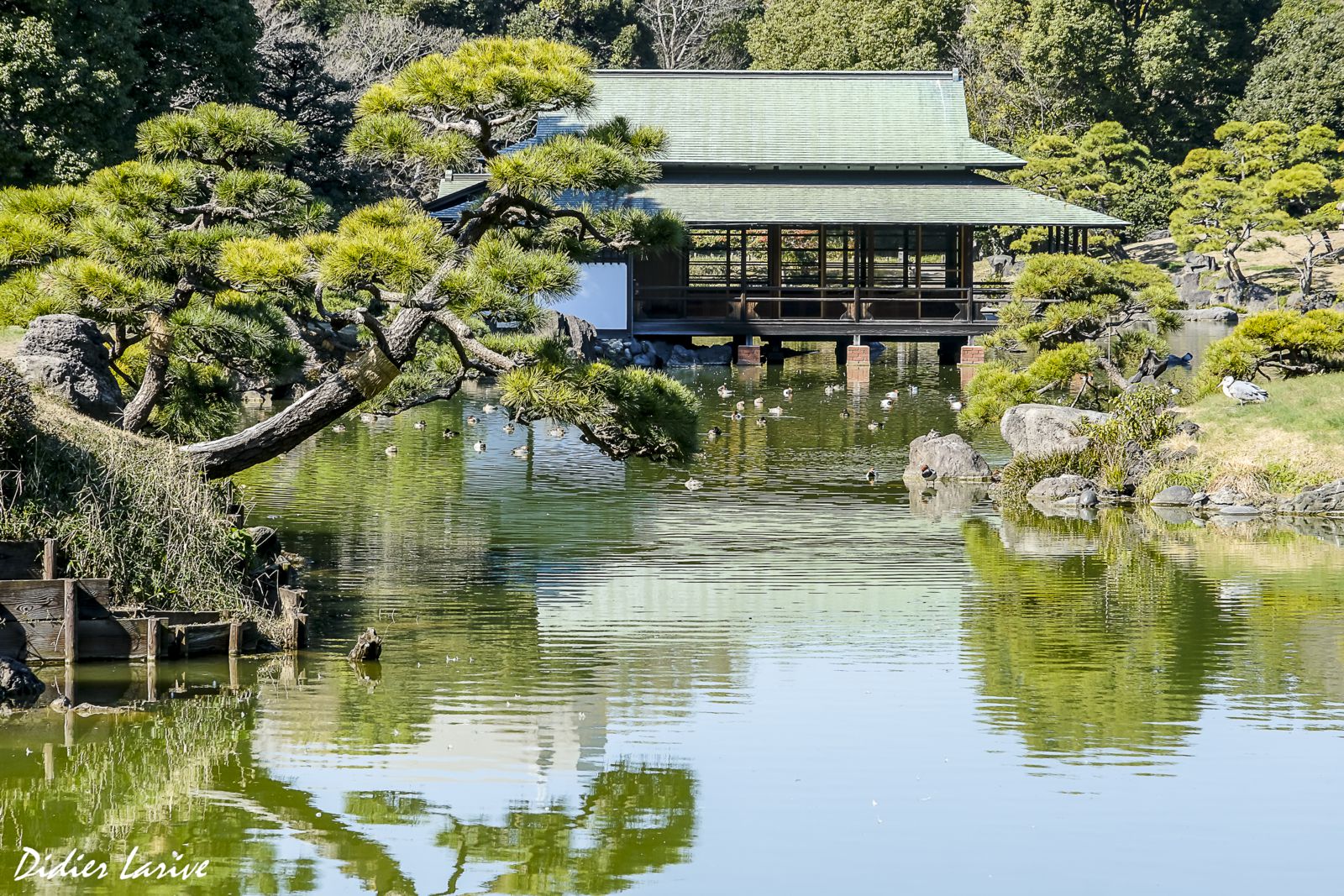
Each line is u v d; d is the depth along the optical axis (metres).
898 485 35.50
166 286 23.36
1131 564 26.69
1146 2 107.50
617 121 23.84
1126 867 13.55
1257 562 26.92
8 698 18.05
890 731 17.28
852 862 13.64
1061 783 15.66
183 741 16.70
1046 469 34.91
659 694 18.66
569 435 44.56
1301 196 88.06
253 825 14.51
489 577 25.25
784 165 68.00
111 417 23.31
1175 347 67.00
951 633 21.78
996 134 103.06
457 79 22.16
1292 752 16.59
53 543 19.38
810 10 107.31
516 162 21.70
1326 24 102.50
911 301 66.06
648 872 13.44
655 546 27.97
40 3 46.16
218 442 22.39
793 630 21.94
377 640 20.08
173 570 20.58
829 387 54.75
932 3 104.00
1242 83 111.44
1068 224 64.00
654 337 67.62
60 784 15.41
